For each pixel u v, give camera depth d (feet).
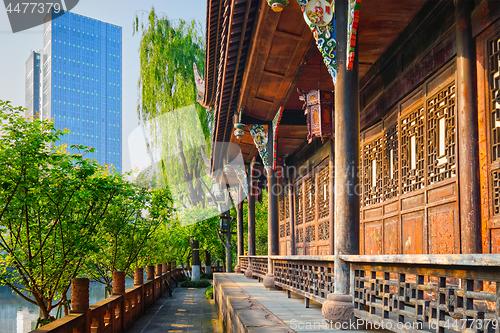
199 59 54.24
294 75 26.08
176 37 54.39
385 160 22.12
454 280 15.37
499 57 13.65
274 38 21.77
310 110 23.75
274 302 21.58
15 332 44.29
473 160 14.40
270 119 33.91
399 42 20.24
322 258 15.65
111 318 25.26
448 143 16.14
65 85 358.02
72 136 355.15
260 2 19.60
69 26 368.48
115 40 402.93
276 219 32.48
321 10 15.33
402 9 17.89
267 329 13.28
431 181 17.26
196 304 47.47
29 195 19.33
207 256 96.58
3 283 22.70
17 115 18.57
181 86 49.16
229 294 26.16
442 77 16.72
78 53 371.76
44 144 19.26
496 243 13.39
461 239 14.78
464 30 14.97
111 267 35.99
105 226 28.84
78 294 18.75
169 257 65.21
